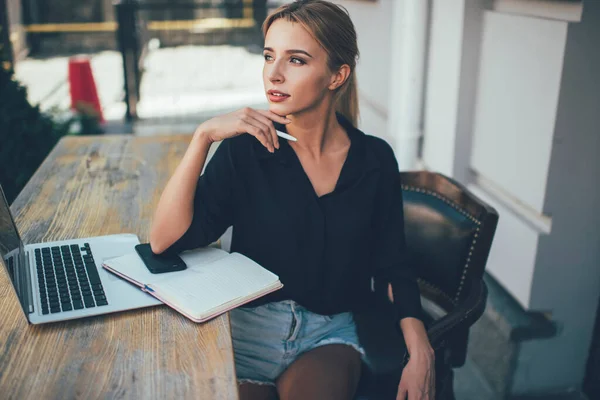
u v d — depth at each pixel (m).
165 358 1.15
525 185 2.79
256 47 11.66
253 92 7.88
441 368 1.58
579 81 2.47
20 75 8.98
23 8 11.25
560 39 2.45
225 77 8.91
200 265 1.44
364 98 5.19
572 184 2.62
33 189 2.04
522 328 2.80
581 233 2.71
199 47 11.70
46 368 1.12
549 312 2.86
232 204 1.53
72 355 1.15
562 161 2.58
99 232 1.71
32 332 1.22
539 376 2.50
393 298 1.58
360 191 1.52
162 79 8.73
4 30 6.46
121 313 1.29
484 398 2.36
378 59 4.69
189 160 1.42
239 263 1.45
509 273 2.98
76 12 12.16
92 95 6.19
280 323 1.51
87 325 1.25
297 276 1.51
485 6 3.12
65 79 8.77
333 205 1.50
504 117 2.96
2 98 2.76
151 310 1.30
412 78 3.74
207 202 1.49
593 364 2.46
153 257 1.46
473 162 3.35
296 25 1.37
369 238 1.58
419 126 3.83
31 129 2.81
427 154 3.75
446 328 1.47
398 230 1.62
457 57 3.22
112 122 6.37
